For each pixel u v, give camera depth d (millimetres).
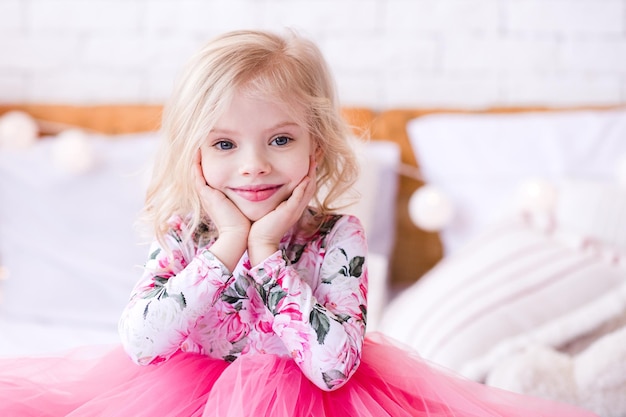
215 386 986
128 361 1111
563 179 2090
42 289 2045
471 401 1092
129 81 2422
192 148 1041
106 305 2025
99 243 2082
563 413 1119
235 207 1057
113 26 2414
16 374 1095
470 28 2346
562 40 2330
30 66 2441
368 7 2354
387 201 2195
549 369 1373
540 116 2219
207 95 1026
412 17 2354
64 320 2033
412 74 2367
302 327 992
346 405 1033
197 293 1006
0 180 2143
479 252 1854
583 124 2168
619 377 1322
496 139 2199
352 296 1079
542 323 1580
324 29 2369
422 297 1797
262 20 2371
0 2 2428
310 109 1071
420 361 1149
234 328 1099
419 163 2262
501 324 1588
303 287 1020
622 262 1714
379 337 1191
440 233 2244
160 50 2404
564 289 1645
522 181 2111
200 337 1100
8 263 2094
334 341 984
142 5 2398
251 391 983
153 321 995
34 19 2428
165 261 1102
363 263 1119
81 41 2426
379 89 2375
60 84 2436
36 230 2100
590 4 2312
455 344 1574
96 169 2141
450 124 2240
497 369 1437
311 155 1104
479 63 2350
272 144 1047
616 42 2318
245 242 1045
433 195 2113
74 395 1064
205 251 1033
